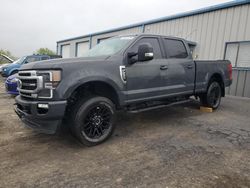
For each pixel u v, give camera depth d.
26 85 3.64
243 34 10.13
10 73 13.26
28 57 13.73
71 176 2.85
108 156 3.42
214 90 6.53
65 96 3.38
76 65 3.54
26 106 3.48
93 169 3.03
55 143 3.93
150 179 2.78
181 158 3.36
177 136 4.32
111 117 3.98
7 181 2.72
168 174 2.90
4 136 4.25
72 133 3.77
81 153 3.53
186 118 5.68
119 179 2.78
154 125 5.04
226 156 3.45
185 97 5.77
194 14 12.27
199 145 3.88
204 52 11.94
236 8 10.34
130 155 3.46
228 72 6.88
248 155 3.51
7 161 3.24
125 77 4.10
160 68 4.71
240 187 2.63
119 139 4.13
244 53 10.23
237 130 4.75
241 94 10.44
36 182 2.71
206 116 5.91
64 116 3.78
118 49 4.28
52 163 3.19
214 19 11.34
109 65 3.88
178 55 5.29
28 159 3.31
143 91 4.42
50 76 3.32
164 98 4.92
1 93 9.84
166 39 5.09
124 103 4.14
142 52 4.04
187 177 2.82
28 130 4.61
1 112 6.15
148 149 3.69
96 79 3.66
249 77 10.08
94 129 3.80
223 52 11.05
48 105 3.30
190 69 5.48
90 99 3.70
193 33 12.41
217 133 4.54
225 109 6.95
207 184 2.67
